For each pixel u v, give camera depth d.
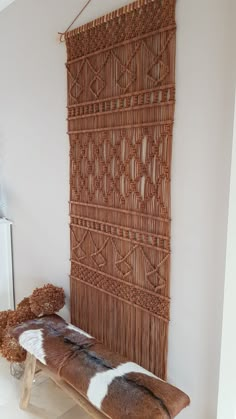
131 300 1.69
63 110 1.98
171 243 1.47
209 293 1.37
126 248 1.69
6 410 1.89
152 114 1.47
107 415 1.30
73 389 1.55
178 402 1.30
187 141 1.36
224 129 1.25
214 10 1.23
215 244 1.32
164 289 1.52
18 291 2.69
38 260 2.41
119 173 1.67
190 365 1.48
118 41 1.58
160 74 1.42
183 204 1.41
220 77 1.24
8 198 2.67
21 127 2.39
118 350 1.81
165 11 1.36
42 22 2.04
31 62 2.19
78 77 1.83
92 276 1.93
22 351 1.94
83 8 1.77
